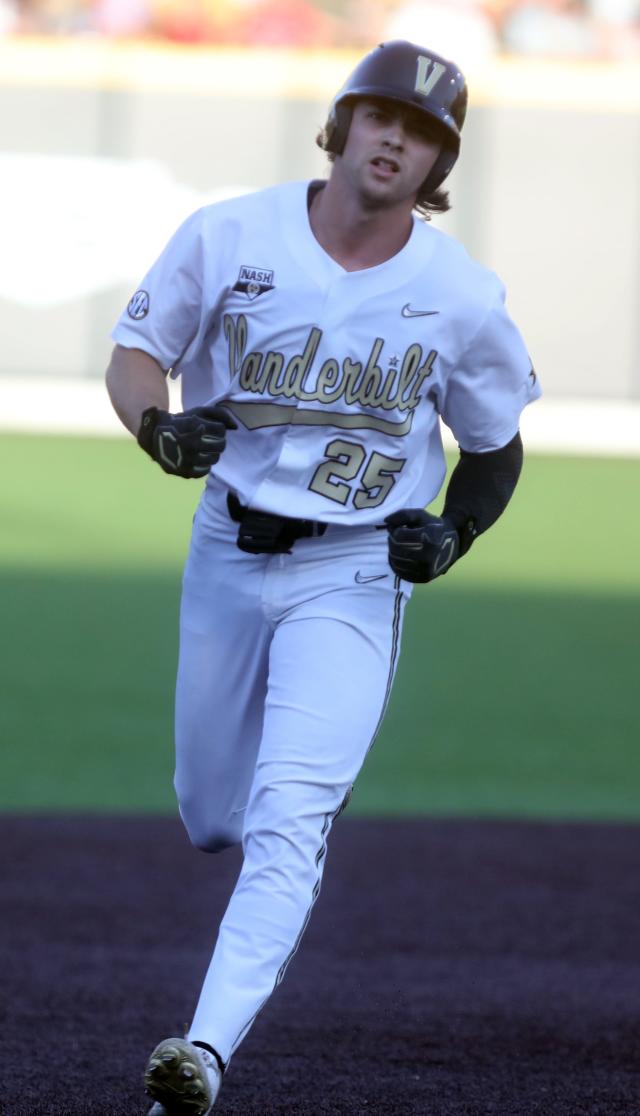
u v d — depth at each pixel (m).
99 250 58.28
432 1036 13.89
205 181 58.62
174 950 16.53
